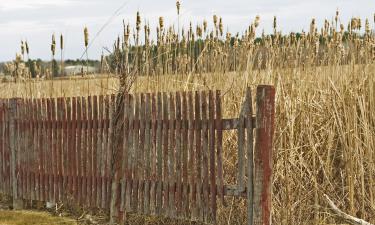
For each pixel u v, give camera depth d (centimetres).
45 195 598
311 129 552
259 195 428
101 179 545
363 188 516
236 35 631
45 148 595
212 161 459
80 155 563
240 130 441
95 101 545
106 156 539
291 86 601
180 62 619
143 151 509
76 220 572
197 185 468
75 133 567
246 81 561
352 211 516
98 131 545
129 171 517
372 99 571
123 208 523
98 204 548
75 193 570
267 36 660
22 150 618
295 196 539
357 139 527
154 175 500
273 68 603
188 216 478
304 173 540
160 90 595
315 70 634
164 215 493
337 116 541
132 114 517
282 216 510
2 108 638
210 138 459
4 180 643
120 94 523
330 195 545
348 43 651
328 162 548
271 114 425
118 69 538
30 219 581
